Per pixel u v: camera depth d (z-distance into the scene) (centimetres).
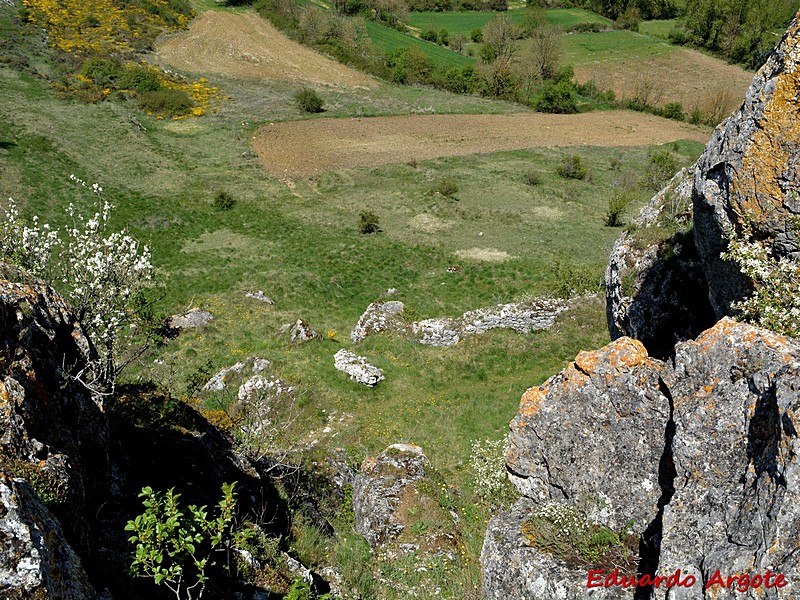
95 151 5922
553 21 11925
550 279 3966
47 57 7581
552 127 7781
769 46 9788
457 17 12606
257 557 1086
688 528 877
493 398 2356
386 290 4047
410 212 5266
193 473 1264
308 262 4422
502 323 2809
